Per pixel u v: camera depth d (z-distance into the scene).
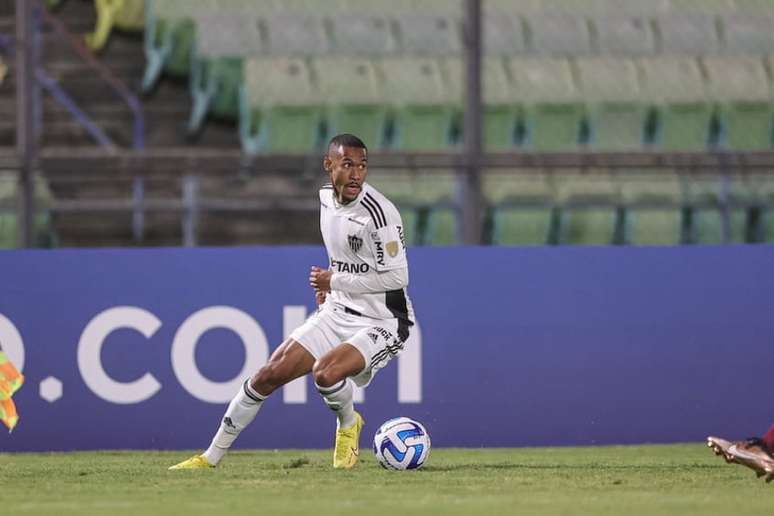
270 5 46.09
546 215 42.22
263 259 27.62
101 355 27.33
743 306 28.09
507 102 45.09
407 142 44.84
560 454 25.86
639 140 45.75
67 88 45.03
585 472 21.31
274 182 41.97
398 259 20.83
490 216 42.03
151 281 27.47
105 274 27.45
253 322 27.50
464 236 35.16
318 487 18.52
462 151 35.41
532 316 27.83
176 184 41.66
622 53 46.75
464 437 27.55
